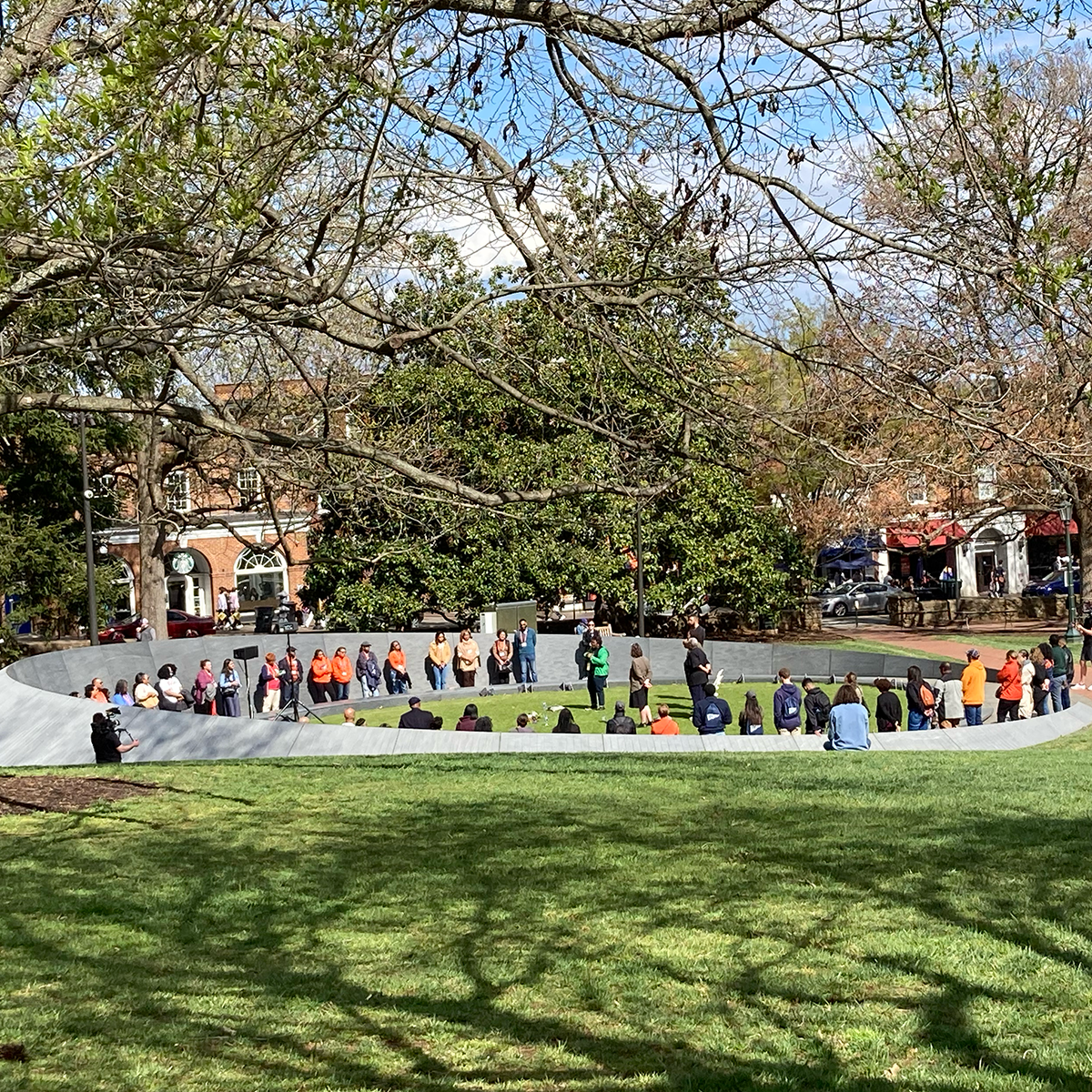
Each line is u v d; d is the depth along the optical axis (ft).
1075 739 75.10
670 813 41.57
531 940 27.02
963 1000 22.16
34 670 96.68
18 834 39.52
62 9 30.42
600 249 35.55
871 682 108.47
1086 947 24.75
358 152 32.96
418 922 28.76
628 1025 21.72
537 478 108.99
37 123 24.59
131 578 188.14
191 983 24.54
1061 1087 18.08
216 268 30.66
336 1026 21.95
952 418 31.04
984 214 33.76
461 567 131.03
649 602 135.74
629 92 33.19
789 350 32.63
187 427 48.83
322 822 41.14
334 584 134.31
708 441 38.96
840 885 30.48
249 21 29.07
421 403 65.92
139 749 64.23
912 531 140.26
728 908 28.76
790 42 31.07
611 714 92.84
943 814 40.04
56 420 136.05
